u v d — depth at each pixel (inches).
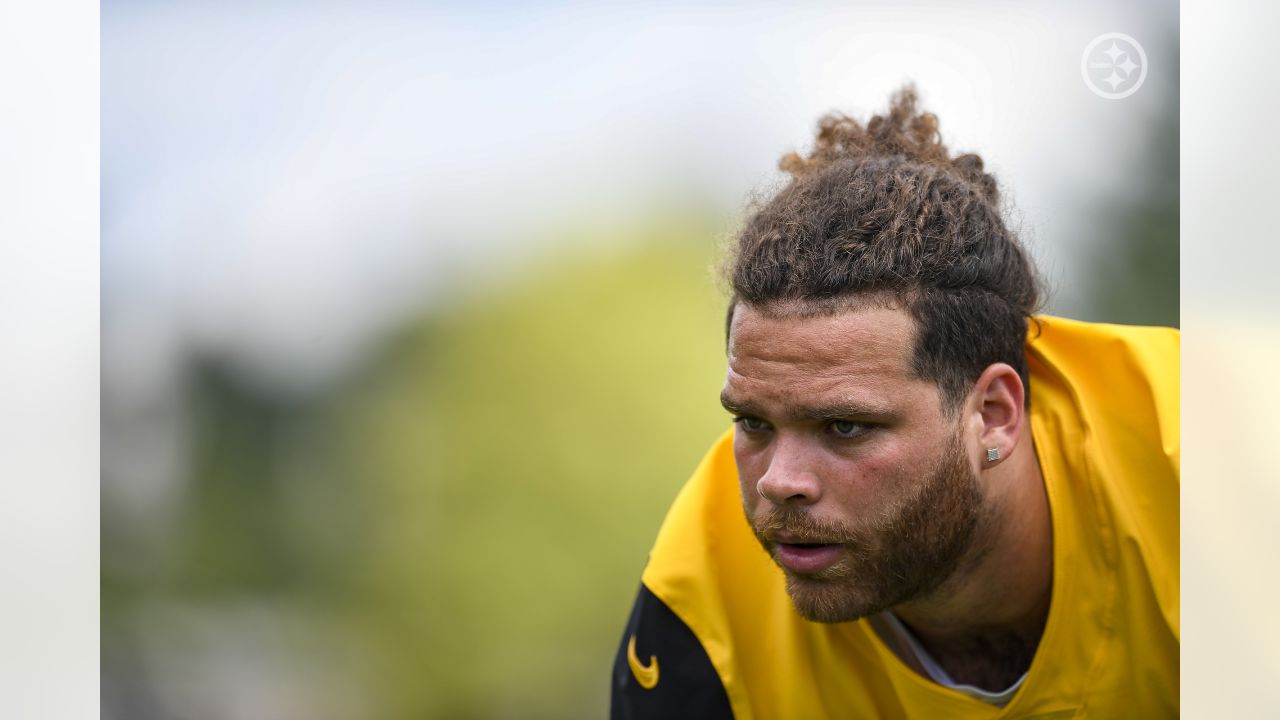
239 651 572.7
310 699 569.3
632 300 640.4
